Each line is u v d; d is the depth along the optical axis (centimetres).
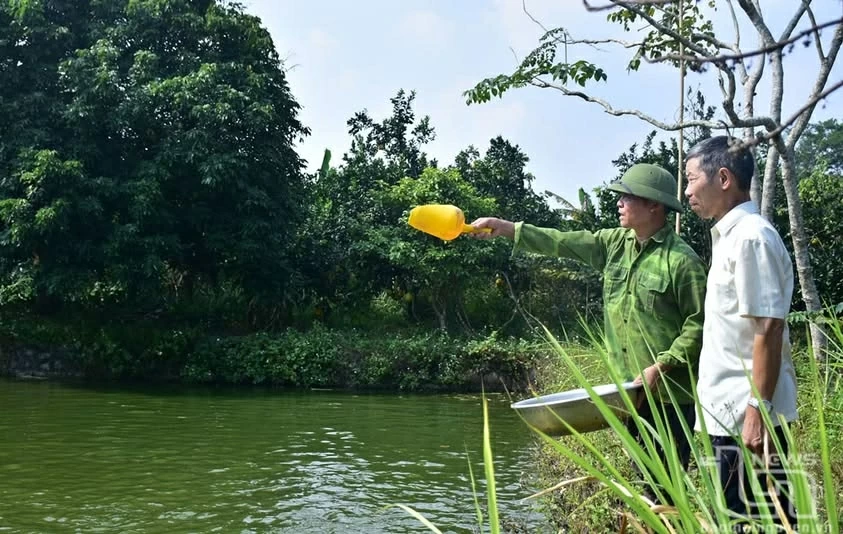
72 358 1588
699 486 274
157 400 1284
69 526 572
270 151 1675
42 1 1595
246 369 1564
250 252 1614
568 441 516
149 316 1762
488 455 151
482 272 1775
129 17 1673
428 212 302
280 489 693
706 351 267
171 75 1614
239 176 1622
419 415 1175
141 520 590
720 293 262
